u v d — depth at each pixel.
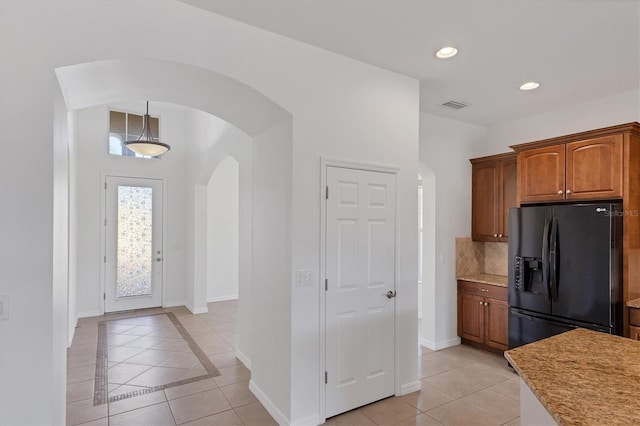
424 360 3.91
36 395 1.75
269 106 2.58
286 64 2.54
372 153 2.96
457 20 2.30
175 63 2.15
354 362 2.83
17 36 1.79
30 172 1.78
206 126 5.21
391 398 3.02
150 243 6.12
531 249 3.52
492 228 4.36
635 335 2.92
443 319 4.33
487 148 4.76
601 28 2.37
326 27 2.41
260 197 3.06
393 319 3.06
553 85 3.35
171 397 3.04
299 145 2.60
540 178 3.61
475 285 4.25
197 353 4.08
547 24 2.33
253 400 3.00
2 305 1.71
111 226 5.82
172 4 2.15
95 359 3.89
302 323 2.59
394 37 2.53
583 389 1.36
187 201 6.31
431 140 4.24
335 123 2.77
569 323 3.21
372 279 2.95
